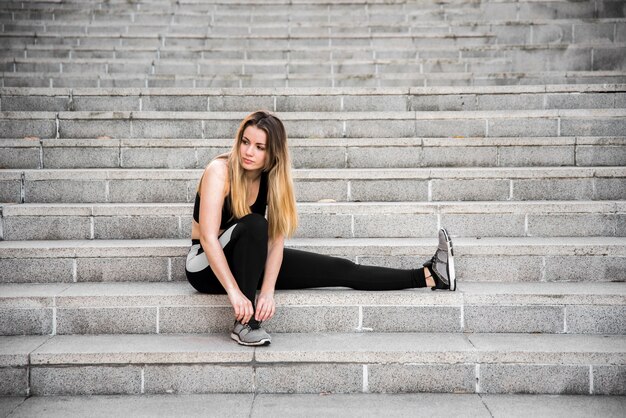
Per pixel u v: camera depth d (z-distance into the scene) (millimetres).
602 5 6527
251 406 2438
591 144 3986
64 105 4594
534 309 2820
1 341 2691
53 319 2791
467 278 3104
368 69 5754
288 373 2576
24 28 6379
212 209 2656
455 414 2363
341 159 4043
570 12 6559
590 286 2961
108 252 3092
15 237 3354
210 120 4309
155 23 6617
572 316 2811
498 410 2400
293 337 2756
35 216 3354
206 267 2711
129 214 3383
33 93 4570
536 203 3395
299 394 2570
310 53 6059
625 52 5668
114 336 2771
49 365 2545
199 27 6551
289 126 4344
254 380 2574
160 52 6008
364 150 4051
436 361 2580
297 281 2877
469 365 2580
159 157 3996
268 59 6031
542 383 2572
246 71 5773
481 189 3688
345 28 6516
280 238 2820
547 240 3234
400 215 3414
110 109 4629
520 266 3090
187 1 6816
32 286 2992
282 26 6543
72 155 3963
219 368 2570
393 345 2641
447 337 2760
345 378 2584
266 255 2654
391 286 2889
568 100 4594
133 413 2367
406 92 4645
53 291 2879
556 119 4281
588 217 3369
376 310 2832
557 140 4000
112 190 3668
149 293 2832
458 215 3404
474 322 2832
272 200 2785
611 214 3359
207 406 2438
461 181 3695
